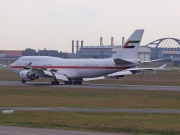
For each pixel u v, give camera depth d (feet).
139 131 220.84
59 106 350.43
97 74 615.57
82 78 640.58
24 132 208.95
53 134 206.18
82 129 225.35
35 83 651.25
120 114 291.99
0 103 372.38
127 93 476.13
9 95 448.24
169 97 433.48
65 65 631.97
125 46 599.57
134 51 597.93
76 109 327.47
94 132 216.74
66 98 420.36
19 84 620.08
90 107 343.46
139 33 595.06
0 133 203.62
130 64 593.83
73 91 496.23
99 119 264.72
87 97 430.61
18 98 417.90
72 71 627.46
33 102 382.42
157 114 293.23
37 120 256.93
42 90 508.12
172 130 222.89
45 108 333.83
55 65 637.71
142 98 422.82
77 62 625.41
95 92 485.56
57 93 472.03
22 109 324.60
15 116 274.98
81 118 269.23
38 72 616.39
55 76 617.62
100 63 609.42
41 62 647.97
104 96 441.68
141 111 315.99
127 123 248.73
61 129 224.12
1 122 245.86
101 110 320.70
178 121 259.19
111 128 226.79
